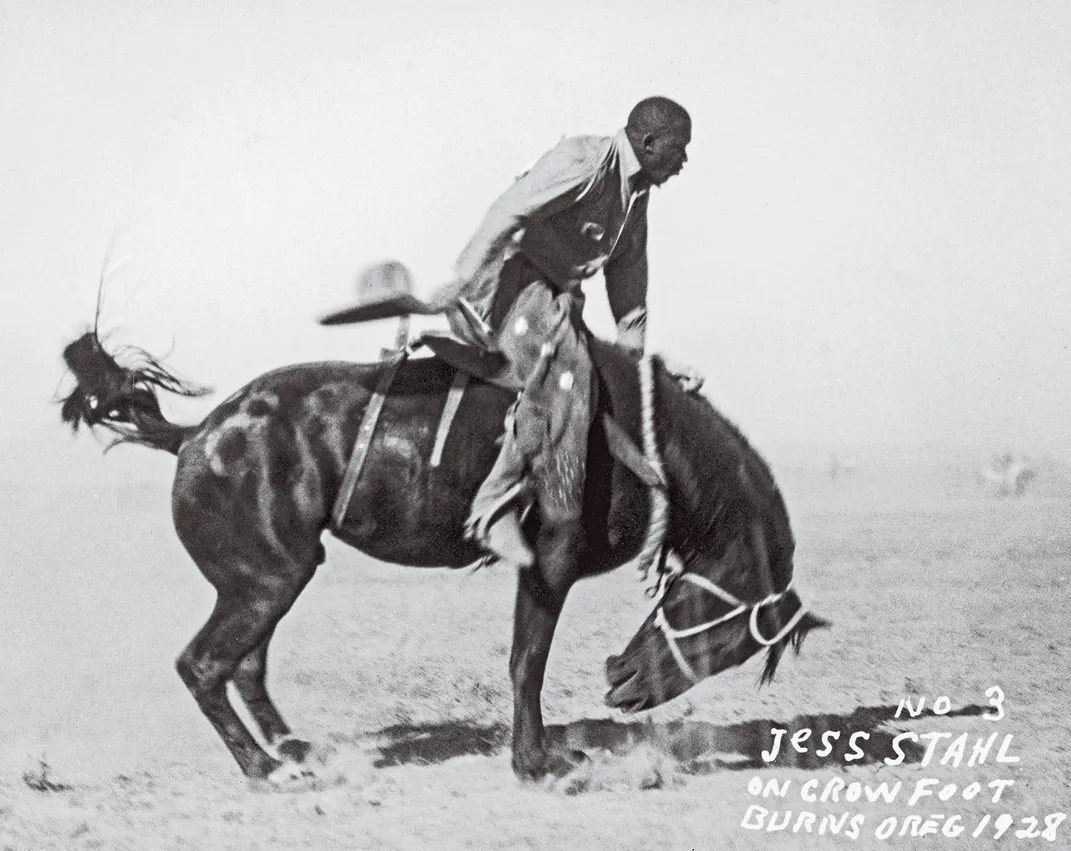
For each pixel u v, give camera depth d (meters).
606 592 12.44
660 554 6.50
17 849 5.38
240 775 6.50
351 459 6.19
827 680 8.38
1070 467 28.19
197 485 6.22
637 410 6.33
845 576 13.16
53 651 9.89
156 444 6.61
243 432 6.24
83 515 18.62
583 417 6.11
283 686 8.41
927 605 11.33
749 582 6.38
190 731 7.44
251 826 5.66
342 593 12.48
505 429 6.12
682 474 6.34
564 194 6.13
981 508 21.55
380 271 6.15
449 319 6.12
